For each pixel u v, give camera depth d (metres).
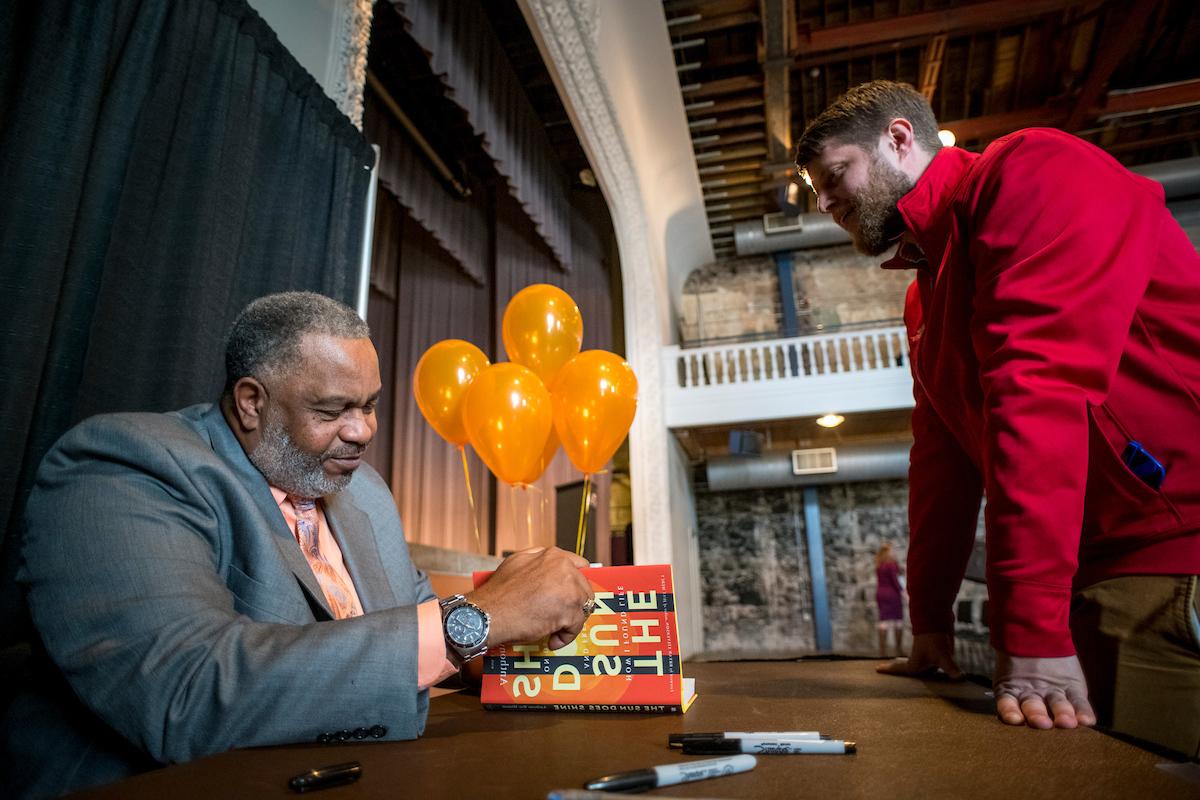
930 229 1.04
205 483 0.81
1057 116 7.63
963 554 1.18
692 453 9.80
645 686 0.78
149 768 0.69
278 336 0.92
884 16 6.65
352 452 0.96
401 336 8.26
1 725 0.76
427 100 7.10
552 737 0.65
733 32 6.77
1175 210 8.33
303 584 0.85
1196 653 0.82
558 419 2.01
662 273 8.73
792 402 7.70
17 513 1.24
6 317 1.21
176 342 1.62
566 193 8.14
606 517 7.52
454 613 0.72
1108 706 0.89
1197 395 0.85
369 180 2.55
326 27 2.55
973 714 0.73
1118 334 0.80
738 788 0.45
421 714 0.67
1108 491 0.91
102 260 1.46
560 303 2.20
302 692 0.63
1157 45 7.14
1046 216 0.85
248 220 1.97
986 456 0.82
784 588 9.96
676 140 7.61
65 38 1.38
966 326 1.01
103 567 0.68
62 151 1.33
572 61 5.06
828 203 1.18
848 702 0.82
